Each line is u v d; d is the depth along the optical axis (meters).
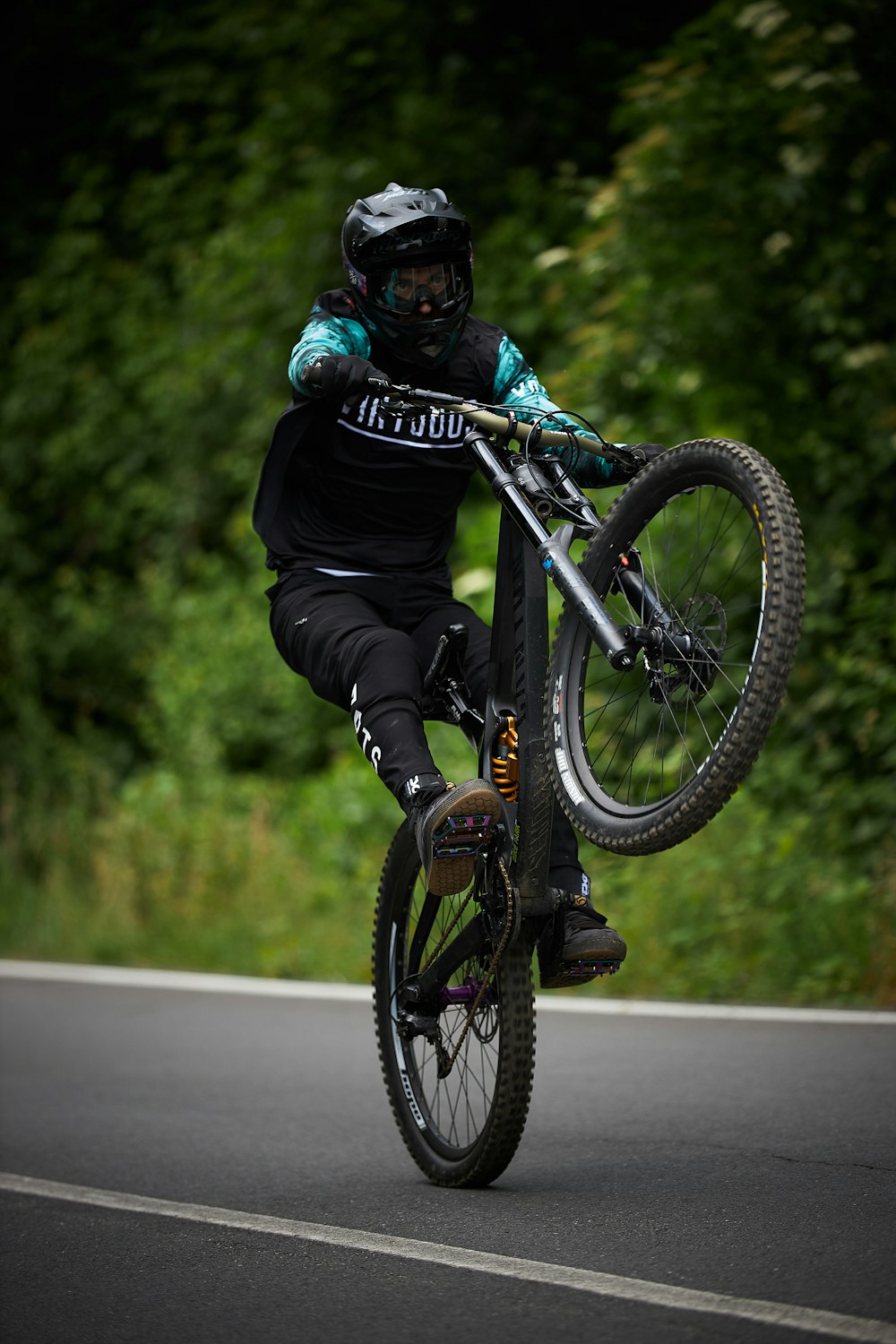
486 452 14.14
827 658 34.25
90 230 57.12
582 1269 12.27
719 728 32.66
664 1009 25.20
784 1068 20.19
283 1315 11.77
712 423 36.56
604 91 46.69
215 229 54.25
